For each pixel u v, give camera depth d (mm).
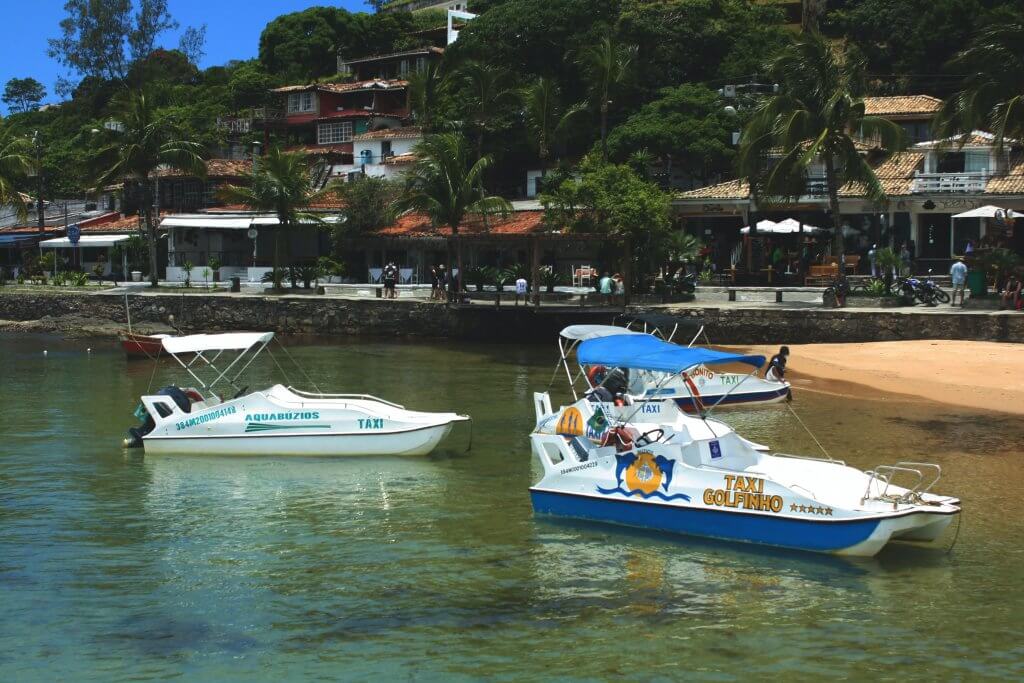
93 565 14023
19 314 57094
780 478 14961
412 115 78312
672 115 60156
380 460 20562
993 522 15391
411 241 56500
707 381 25781
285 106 84938
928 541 14453
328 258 62312
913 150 50781
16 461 20641
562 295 45438
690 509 14758
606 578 13266
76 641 11453
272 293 54938
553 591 12844
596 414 18219
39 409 27297
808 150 39344
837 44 74875
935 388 28312
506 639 11375
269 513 16625
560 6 67188
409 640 11375
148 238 62312
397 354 40875
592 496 15625
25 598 12781
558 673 10516
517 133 66562
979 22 48031
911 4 71750
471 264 58188
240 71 103188
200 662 10883
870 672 10453
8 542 15102
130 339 39906
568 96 67750
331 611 12273
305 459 20750
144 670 10703
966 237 49750
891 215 51062
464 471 19500
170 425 21250
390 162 70875
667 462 15039
